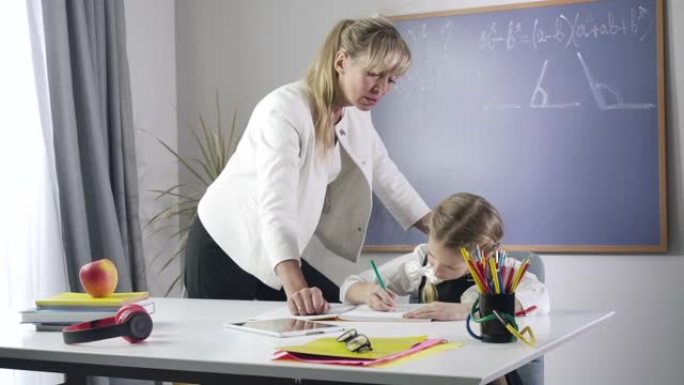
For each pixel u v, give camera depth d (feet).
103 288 5.88
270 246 6.38
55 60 9.97
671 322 10.12
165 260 12.21
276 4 12.05
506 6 10.78
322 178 7.31
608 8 10.35
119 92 10.97
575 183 10.46
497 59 10.81
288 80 11.99
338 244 8.23
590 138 10.41
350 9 11.62
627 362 10.29
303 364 4.04
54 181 9.98
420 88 11.15
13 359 4.90
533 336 4.54
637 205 10.20
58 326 5.59
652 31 10.16
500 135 10.78
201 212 7.68
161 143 12.18
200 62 12.41
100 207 10.41
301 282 6.16
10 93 9.72
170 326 5.53
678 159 10.10
